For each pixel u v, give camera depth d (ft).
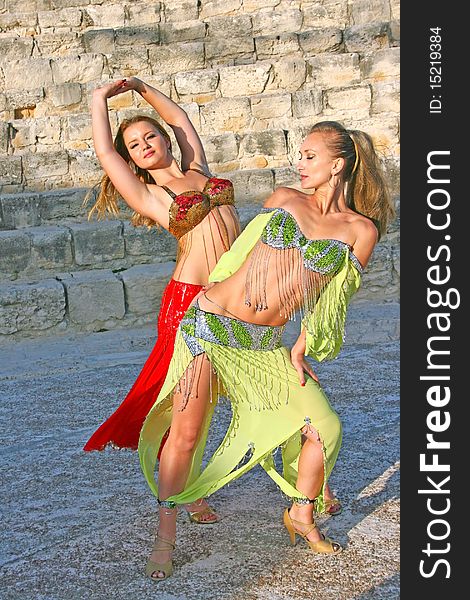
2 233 23.77
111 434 12.62
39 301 22.20
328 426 11.28
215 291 11.32
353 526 12.48
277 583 10.96
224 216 12.94
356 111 28.60
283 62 29.40
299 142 27.58
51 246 23.56
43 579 11.32
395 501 13.26
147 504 13.57
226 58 30.50
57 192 25.45
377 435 16.03
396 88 28.40
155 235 24.29
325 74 29.48
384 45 30.42
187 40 30.94
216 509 13.26
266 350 11.41
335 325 11.02
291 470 12.12
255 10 32.04
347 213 11.00
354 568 11.29
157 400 11.50
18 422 17.60
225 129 28.45
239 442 11.37
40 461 15.52
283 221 10.80
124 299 22.89
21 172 26.61
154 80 29.35
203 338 11.14
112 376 20.47
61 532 12.68
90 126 28.22
